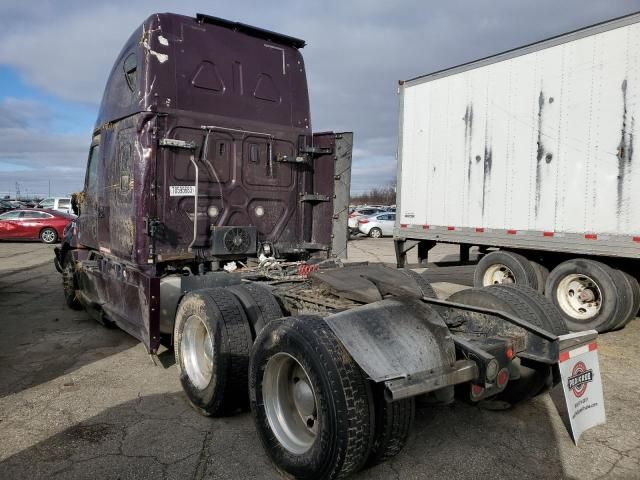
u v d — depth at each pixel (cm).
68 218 2117
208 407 366
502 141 770
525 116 734
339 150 586
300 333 285
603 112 638
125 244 512
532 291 396
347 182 580
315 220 606
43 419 373
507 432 356
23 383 448
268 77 571
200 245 511
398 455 322
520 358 350
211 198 520
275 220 575
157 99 484
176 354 414
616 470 306
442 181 883
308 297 388
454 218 861
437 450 330
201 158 513
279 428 305
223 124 528
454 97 853
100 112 600
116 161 538
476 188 818
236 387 356
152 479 292
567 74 678
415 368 268
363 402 265
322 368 267
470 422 372
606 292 635
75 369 484
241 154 543
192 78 510
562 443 339
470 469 306
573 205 674
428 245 970
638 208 604
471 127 823
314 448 272
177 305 449
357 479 293
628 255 614
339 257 581
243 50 552
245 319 368
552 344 323
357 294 358
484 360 287
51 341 583
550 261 755
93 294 636
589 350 344
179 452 324
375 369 260
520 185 745
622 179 619
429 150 907
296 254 598
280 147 577
